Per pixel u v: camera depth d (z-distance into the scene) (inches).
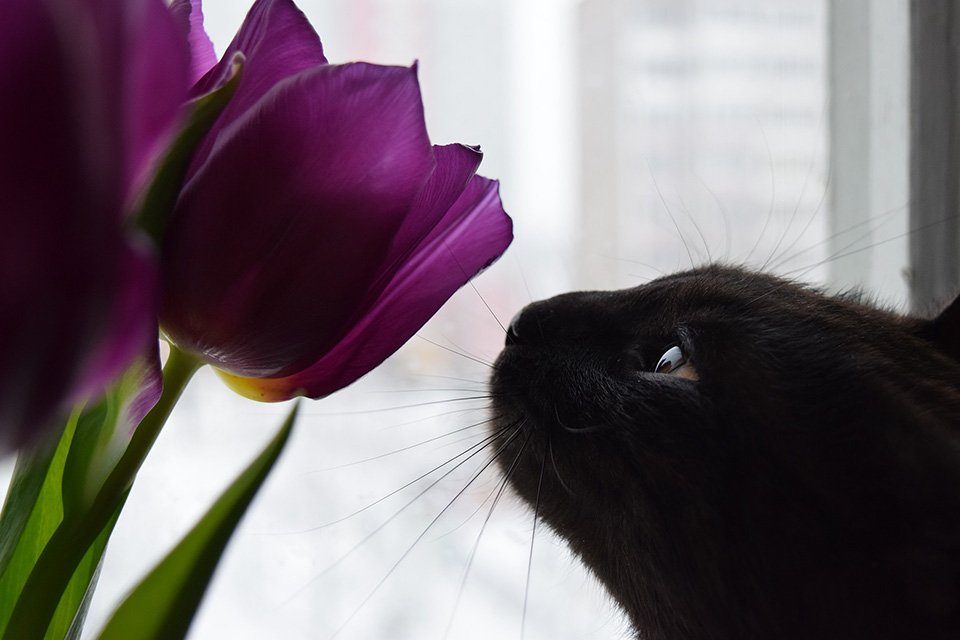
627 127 16.0
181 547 8.4
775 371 11.7
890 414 11.3
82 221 5.1
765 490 11.4
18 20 4.9
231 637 14.6
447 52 14.8
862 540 11.1
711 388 11.8
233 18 13.4
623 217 16.1
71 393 5.5
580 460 12.3
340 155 7.1
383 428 14.7
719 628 11.7
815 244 16.4
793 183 16.5
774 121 16.5
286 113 7.1
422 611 15.0
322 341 7.7
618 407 12.2
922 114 15.1
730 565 11.5
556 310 13.1
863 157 15.9
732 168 16.6
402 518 14.7
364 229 7.3
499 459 13.1
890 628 11.1
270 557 14.8
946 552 10.9
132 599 8.3
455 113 14.9
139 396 7.8
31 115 5.0
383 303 8.4
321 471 14.8
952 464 11.0
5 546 8.5
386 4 14.4
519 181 15.4
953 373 12.2
